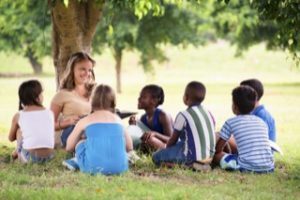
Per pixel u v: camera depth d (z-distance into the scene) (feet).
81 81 31.71
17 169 27.63
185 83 125.39
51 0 36.19
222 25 109.60
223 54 181.16
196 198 22.81
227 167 28.37
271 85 117.19
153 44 99.55
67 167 27.50
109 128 26.61
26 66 186.91
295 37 30.99
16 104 79.56
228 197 23.31
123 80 133.80
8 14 86.38
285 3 28.94
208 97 91.56
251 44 115.34
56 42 38.52
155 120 32.50
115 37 93.15
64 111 31.40
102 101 26.91
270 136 30.48
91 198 22.43
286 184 26.08
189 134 28.14
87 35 38.37
